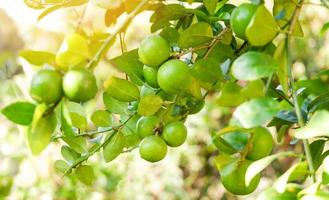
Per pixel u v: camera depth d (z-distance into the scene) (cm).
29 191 320
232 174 101
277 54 96
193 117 407
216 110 395
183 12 116
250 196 391
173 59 111
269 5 210
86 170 124
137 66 116
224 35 113
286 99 105
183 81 108
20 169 335
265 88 95
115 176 349
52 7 112
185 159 427
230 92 94
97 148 120
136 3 114
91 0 107
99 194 334
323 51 387
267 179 394
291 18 98
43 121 95
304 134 93
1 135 353
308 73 389
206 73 108
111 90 113
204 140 413
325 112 93
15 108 95
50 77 93
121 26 99
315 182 90
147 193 389
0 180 233
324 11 378
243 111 89
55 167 125
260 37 95
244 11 102
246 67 92
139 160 390
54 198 318
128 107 120
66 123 94
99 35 109
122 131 120
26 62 101
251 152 99
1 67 141
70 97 93
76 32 102
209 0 115
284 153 92
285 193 92
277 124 118
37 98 93
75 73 93
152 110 112
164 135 113
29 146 95
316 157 114
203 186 429
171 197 403
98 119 119
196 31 111
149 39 109
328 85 130
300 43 384
